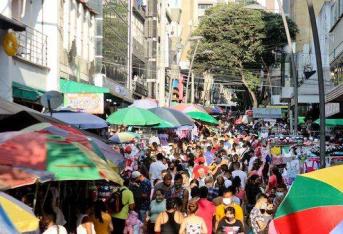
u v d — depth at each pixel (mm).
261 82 72875
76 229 13742
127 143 27297
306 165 20438
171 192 17141
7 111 13586
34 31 27203
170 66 77750
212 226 15523
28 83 24859
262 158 26047
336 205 7438
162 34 47406
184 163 25594
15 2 25969
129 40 52844
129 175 20250
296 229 7547
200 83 94000
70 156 11211
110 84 40281
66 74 30672
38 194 13070
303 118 57312
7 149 11086
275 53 70562
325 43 53188
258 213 14617
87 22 36438
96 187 16641
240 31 70312
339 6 43062
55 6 27812
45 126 12492
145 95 66000
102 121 19781
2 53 20641
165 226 14297
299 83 53750
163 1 48062
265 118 66188
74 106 23438
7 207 7957
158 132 41281
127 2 52500
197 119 38156
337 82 42656
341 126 41000
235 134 52781
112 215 16438
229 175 20094
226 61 70812
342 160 18734
